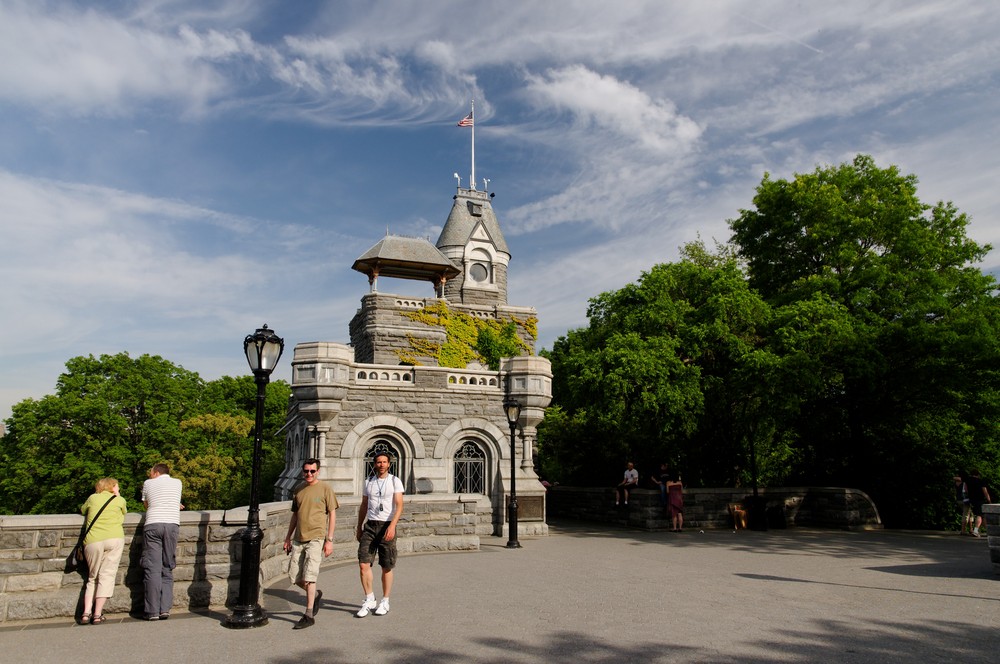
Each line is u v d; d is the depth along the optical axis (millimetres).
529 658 7586
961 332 23891
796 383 23375
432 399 23938
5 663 7676
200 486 43656
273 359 10219
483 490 24172
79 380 45625
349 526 16609
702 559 16078
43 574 10031
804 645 8008
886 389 26578
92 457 44062
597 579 13055
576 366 25984
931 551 17547
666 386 23766
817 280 27297
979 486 22516
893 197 28953
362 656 7762
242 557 9500
